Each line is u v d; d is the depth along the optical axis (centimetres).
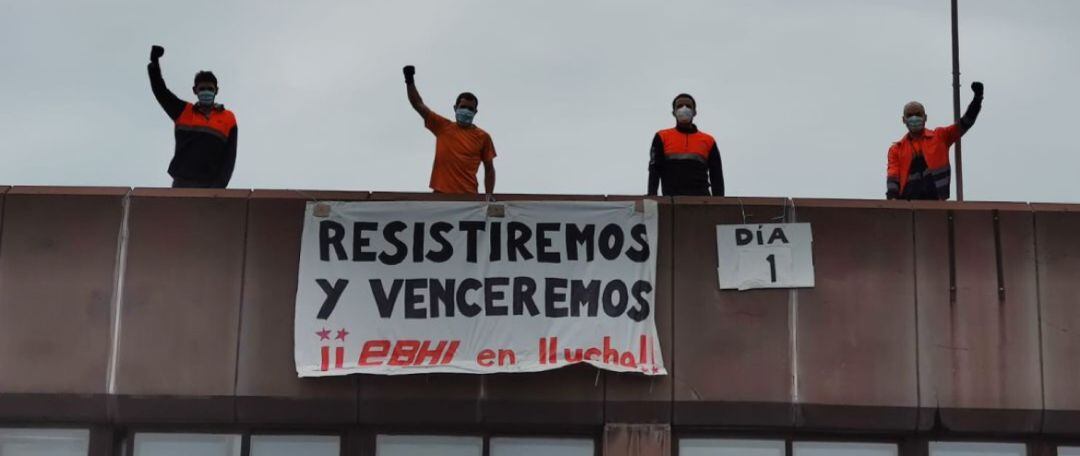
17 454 2152
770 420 2144
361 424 2156
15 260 2178
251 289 2175
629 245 2184
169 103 2342
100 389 2144
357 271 2178
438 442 2162
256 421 2150
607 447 2138
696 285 2177
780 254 2186
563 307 2166
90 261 2181
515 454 2158
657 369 2142
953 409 2147
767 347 2161
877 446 2166
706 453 2153
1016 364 2161
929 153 2353
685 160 2325
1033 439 2166
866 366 2158
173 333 2161
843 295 2177
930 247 2192
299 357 2147
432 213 2195
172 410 2142
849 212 2202
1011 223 2200
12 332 2158
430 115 2350
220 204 2198
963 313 2175
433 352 2150
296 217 2195
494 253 2184
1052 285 2181
